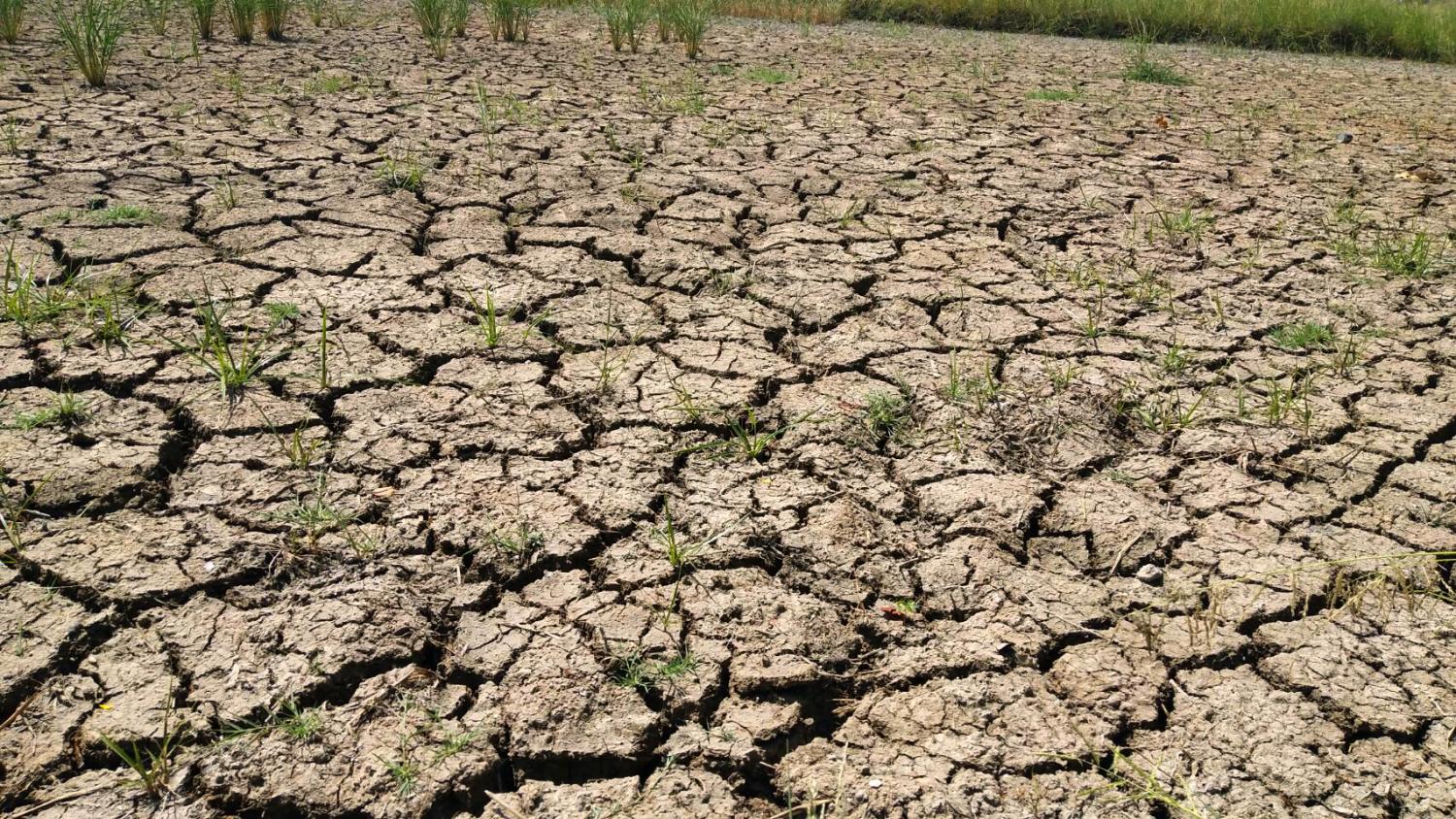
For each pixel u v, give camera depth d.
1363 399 3.51
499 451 3.04
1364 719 2.27
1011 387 3.50
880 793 2.09
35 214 4.34
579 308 3.90
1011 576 2.66
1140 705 2.29
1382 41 11.31
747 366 3.55
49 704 2.17
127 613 2.39
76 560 2.52
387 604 2.46
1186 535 2.82
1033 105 7.52
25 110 5.86
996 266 4.46
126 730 2.12
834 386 3.47
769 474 3.03
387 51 8.24
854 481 3.00
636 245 4.48
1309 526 2.87
